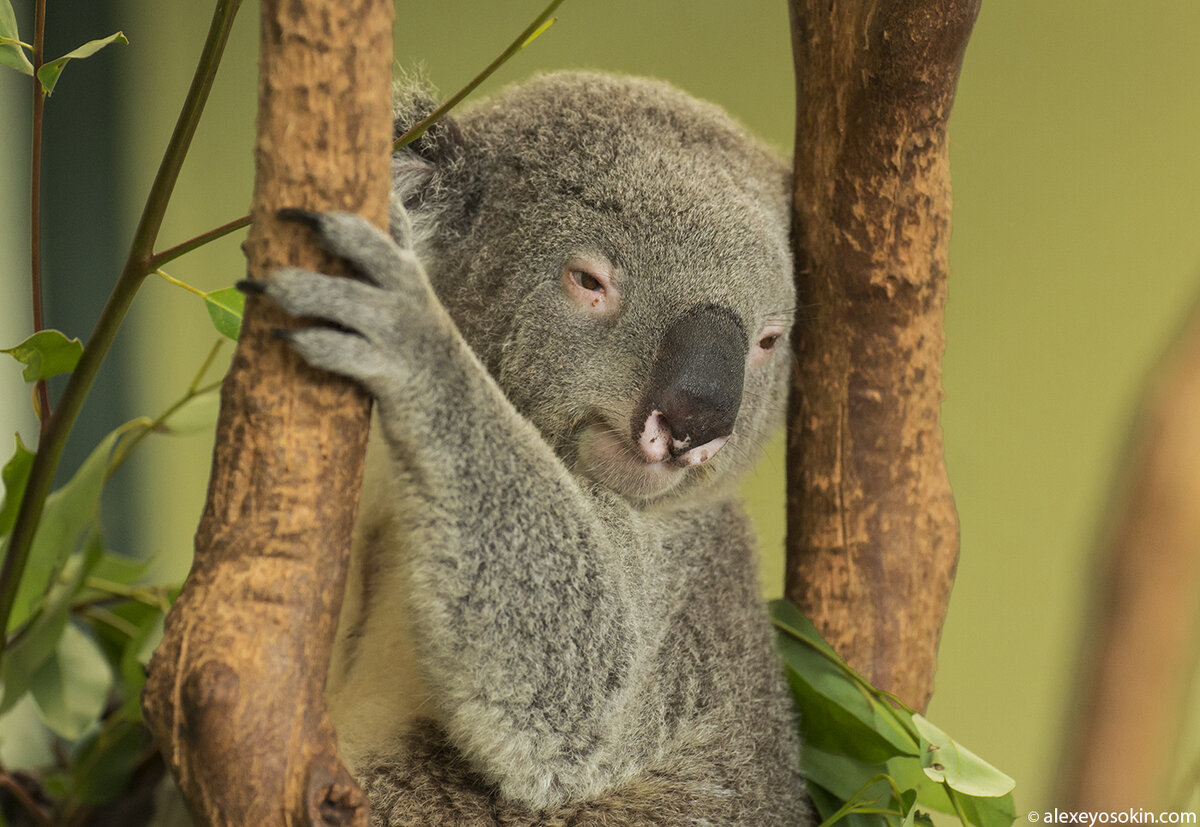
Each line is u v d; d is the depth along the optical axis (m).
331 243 3.64
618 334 5.38
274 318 3.67
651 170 5.57
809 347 5.95
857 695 5.71
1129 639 4.16
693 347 5.29
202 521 3.66
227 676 3.43
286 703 3.52
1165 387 4.34
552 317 5.45
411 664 5.34
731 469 5.90
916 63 5.36
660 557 5.67
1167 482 4.18
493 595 4.57
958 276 10.57
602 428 5.43
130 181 11.61
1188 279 9.76
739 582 6.04
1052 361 10.30
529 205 5.59
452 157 5.73
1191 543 4.12
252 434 3.62
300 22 3.49
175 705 3.46
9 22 4.74
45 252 11.38
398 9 11.10
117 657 7.46
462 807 5.15
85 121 11.39
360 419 3.81
